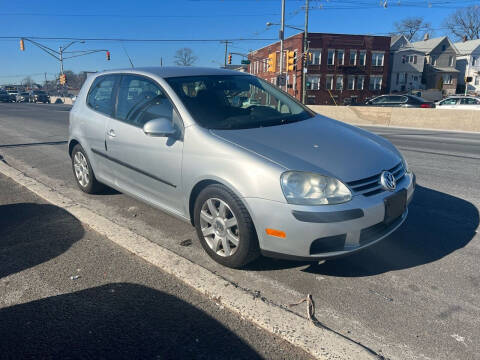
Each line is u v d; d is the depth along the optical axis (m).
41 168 6.77
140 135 3.83
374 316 2.61
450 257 3.44
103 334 2.41
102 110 4.56
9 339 2.38
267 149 3.04
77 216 4.27
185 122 3.42
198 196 3.27
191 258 3.39
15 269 3.20
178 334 2.41
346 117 22.17
